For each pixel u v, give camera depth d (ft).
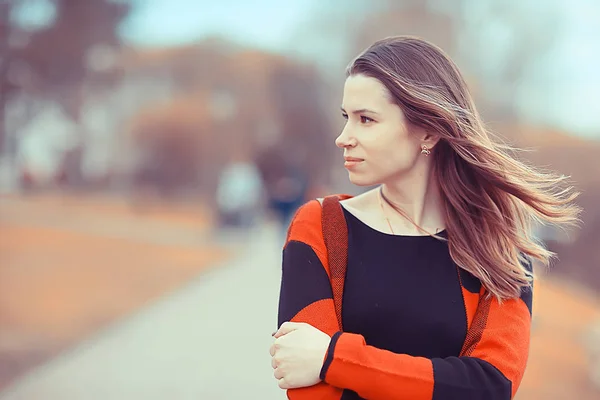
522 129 106.73
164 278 44.24
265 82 183.42
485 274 6.69
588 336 37.40
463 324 6.62
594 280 66.74
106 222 86.07
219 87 186.60
